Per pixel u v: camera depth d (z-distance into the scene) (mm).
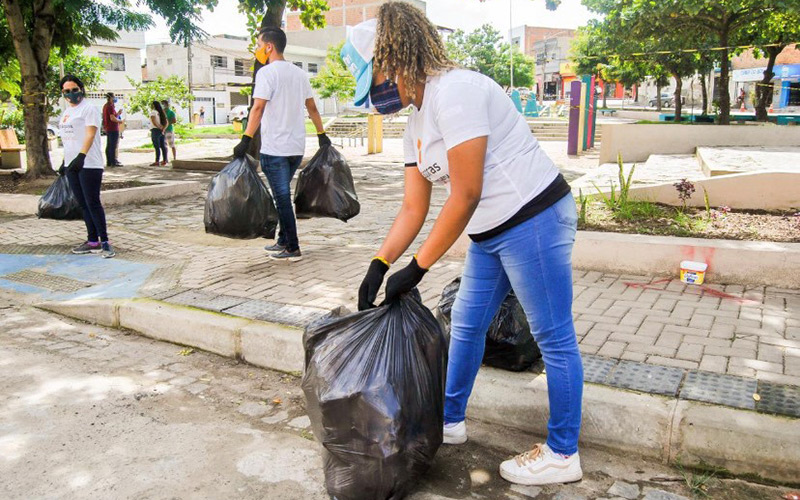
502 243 2617
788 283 4941
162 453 3115
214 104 55812
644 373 3400
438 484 2854
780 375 3350
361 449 2580
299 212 6266
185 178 13469
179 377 4012
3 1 11594
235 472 2961
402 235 2846
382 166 16094
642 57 18594
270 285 5285
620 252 5375
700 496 2719
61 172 6891
